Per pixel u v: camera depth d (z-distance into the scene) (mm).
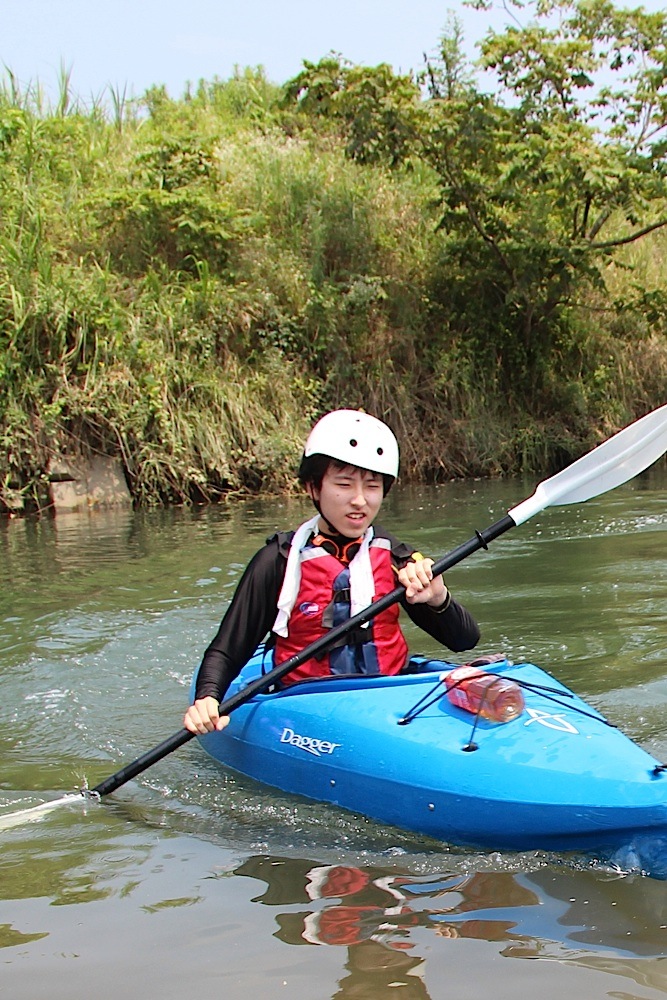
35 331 10484
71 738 3734
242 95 18000
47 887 2449
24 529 8898
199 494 10734
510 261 13305
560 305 13906
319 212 13195
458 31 12781
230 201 13125
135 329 10977
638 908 2207
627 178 12438
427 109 12359
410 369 13117
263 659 3572
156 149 12883
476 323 13586
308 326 12477
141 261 12266
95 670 4555
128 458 10453
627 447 3611
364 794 2879
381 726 2975
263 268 12602
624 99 12656
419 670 3412
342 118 13086
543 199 13164
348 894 2342
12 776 3365
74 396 10367
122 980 1977
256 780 3248
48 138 13312
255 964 2016
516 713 2891
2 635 5148
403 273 13664
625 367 14523
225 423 11117
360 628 3314
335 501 3234
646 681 3930
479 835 2617
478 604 5352
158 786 3217
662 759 3113
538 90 12508
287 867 2521
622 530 7562
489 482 11844
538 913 2201
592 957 1998
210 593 5902
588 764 2623
